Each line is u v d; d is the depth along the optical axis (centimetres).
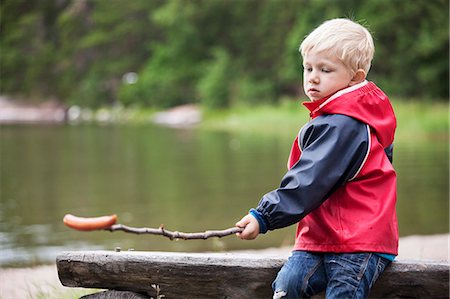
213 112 4906
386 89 4356
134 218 1172
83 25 6812
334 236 332
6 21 6938
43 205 1326
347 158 331
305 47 354
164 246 962
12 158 2269
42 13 6969
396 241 340
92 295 373
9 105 6525
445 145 2477
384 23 4344
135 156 2281
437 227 1080
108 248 948
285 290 337
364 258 327
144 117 5419
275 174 1727
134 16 6675
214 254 370
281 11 5566
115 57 6638
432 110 3453
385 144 348
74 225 357
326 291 332
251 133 3453
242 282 362
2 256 894
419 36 4303
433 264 350
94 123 4878
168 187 1539
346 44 344
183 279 364
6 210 1274
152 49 6556
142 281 367
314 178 328
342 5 4691
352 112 338
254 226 333
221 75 5084
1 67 6725
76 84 6612
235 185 1547
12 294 630
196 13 6012
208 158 2170
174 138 3141
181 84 5788
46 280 675
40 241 1001
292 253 347
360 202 333
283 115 4253
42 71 6700
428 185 1517
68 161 2147
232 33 5953
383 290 354
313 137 341
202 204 1301
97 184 1612
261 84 5222
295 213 328
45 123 4859
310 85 351
